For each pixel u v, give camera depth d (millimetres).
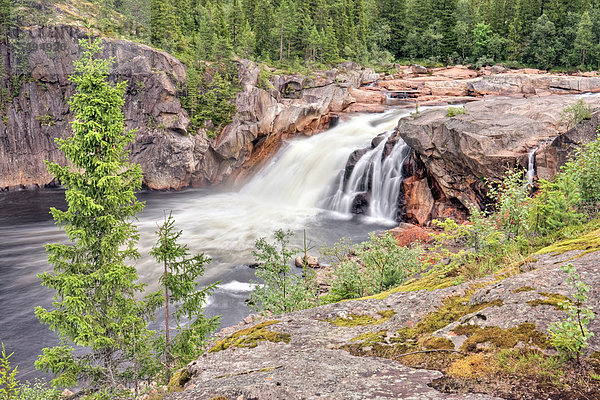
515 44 96250
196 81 52719
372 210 41781
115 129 14453
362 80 76188
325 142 52312
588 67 88750
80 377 13547
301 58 78375
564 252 8508
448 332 6680
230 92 53750
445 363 5918
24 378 15961
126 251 14836
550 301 6324
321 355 6902
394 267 14961
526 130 31250
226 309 21219
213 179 55375
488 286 7562
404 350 6637
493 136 31266
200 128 52875
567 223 11281
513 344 5770
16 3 67562
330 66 75938
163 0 67188
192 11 85000
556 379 4965
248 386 5770
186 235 34344
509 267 8820
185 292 14188
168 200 48625
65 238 34812
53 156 55594
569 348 5137
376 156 42531
